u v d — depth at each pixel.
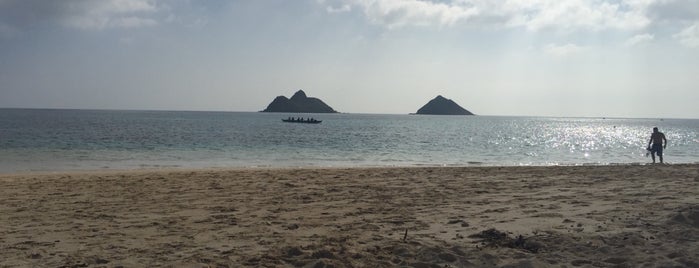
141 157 28.58
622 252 6.25
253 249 6.73
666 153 37.81
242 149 36.16
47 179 15.90
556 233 7.18
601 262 5.97
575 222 7.96
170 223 8.64
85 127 71.25
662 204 9.24
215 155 30.70
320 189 13.17
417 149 38.97
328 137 55.56
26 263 6.15
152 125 83.50
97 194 12.50
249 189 13.31
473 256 6.22
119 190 13.23
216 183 14.70
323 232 7.79
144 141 43.59
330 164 25.94
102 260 6.21
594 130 100.50
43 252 6.66
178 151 33.47
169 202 11.12
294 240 7.21
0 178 16.19
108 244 7.10
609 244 6.61
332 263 5.89
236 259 6.21
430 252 6.33
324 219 8.91
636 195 10.86
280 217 9.15
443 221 8.47
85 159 26.89
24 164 24.03
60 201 11.35
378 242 7.00
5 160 25.91
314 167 23.00
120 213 9.70
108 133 56.19
